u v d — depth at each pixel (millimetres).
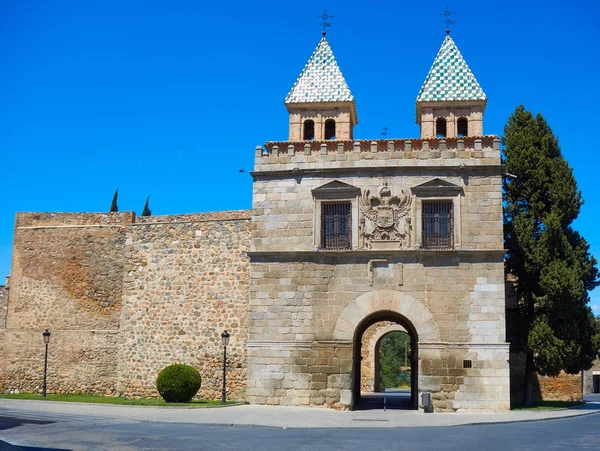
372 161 30531
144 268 35625
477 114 34531
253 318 30406
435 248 29547
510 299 34375
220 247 34406
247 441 18406
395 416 26375
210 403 30406
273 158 31375
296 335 29969
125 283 35812
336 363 29578
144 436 19203
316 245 30266
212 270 34344
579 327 31312
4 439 18141
